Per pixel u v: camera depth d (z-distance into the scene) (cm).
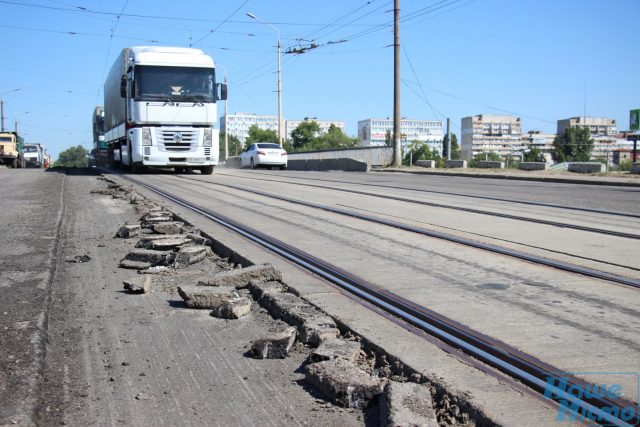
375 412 334
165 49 2380
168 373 389
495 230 942
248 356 419
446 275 634
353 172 3350
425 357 394
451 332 445
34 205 1315
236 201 1403
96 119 4597
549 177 2439
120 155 2847
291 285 582
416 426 293
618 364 382
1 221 1051
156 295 579
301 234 909
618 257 721
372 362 403
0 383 358
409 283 597
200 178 2342
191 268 699
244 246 779
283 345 415
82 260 736
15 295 554
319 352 400
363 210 1222
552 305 518
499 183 2202
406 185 2023
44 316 490
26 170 3331
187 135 2350
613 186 2091
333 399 346
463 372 369
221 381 376
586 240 846
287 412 334
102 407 340
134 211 1218
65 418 327
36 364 388
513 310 503
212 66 2391
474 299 538
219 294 534
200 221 1021
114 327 481
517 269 663
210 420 325
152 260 707
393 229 964
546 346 415
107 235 920
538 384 351
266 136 12125
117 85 2856
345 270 655
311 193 1653
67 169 3441
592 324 464
